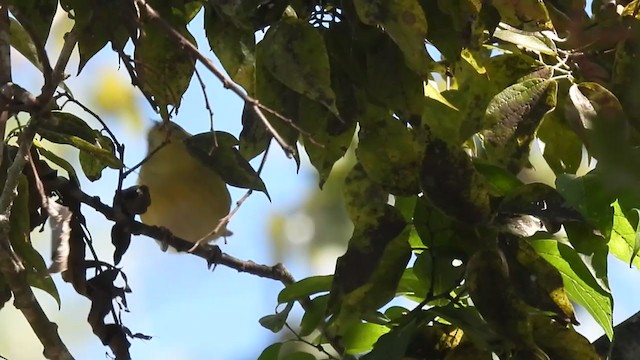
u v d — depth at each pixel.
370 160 4.11
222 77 3.53
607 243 4.11
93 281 4.50
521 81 4.15
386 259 4.12
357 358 4.54
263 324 4.44
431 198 3.99
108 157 4.59
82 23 4.20
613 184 3.91
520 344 3.89
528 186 4.01
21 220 4.41
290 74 3.81
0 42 4.18
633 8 4.47
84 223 4.61
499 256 4.02
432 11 4.18
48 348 4.14
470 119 4.26
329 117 4.16
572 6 4.78
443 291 4.34
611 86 4.34
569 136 4.59
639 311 4.72
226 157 4.34
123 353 4.45
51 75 4.00
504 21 4.29
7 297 4.50
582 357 4.05
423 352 4.34
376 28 4.15
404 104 4.09
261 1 3.93
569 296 4.32
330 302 4.02
